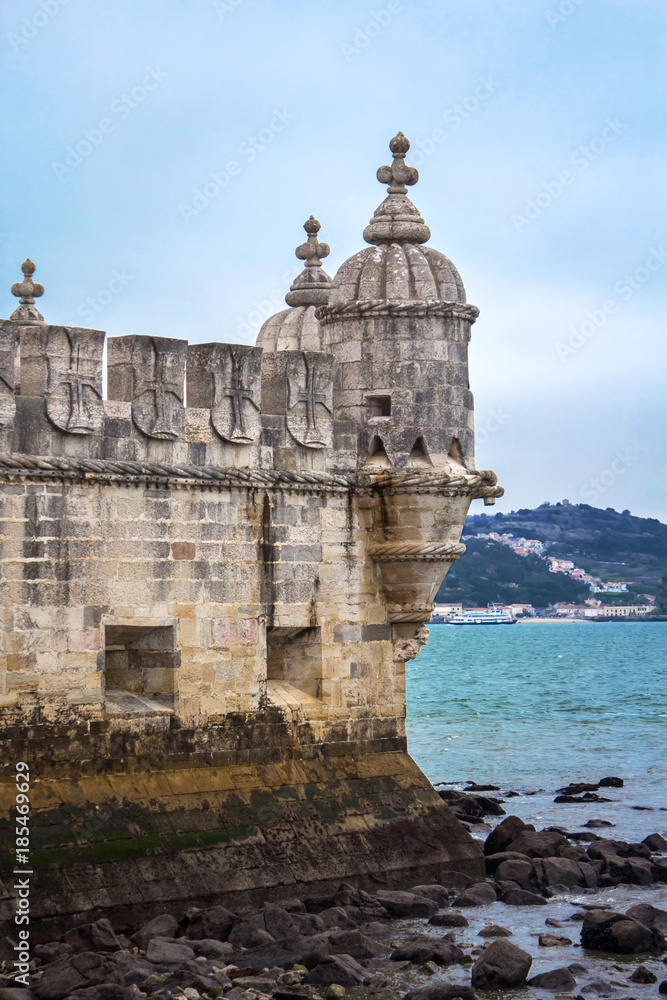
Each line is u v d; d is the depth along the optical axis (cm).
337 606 3048
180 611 2775
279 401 2966
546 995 2405
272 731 2914
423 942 2591
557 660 15225
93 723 2642
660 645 19562
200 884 2650
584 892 3075
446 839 3088
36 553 2583
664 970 2564
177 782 2742
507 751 5838
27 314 3875
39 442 2597
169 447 2767
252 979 2356
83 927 2428
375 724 3111
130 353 2725
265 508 2919
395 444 3055
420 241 3212
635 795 4553
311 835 2870
